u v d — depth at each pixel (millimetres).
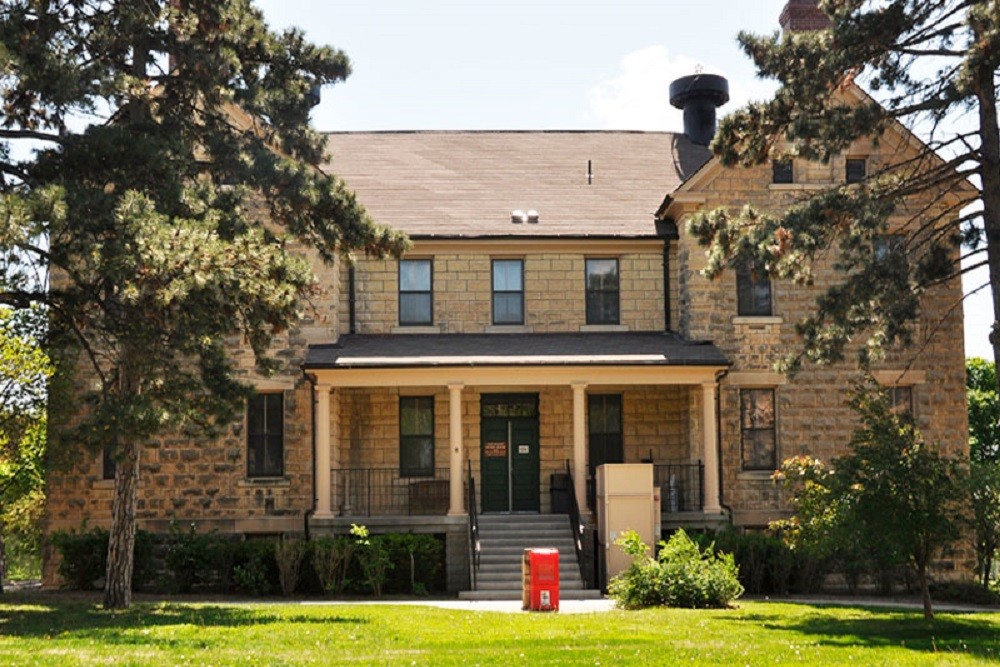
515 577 26516
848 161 30578
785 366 23781
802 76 22000
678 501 30172
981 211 22062
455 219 31734
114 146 19766
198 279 17750
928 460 18688
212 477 29328
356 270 31281
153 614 19781
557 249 31438
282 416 29609
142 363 19031
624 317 31375
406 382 28719
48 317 21891
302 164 22938
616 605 23156
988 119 21422
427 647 15633
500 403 31156
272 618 19031
